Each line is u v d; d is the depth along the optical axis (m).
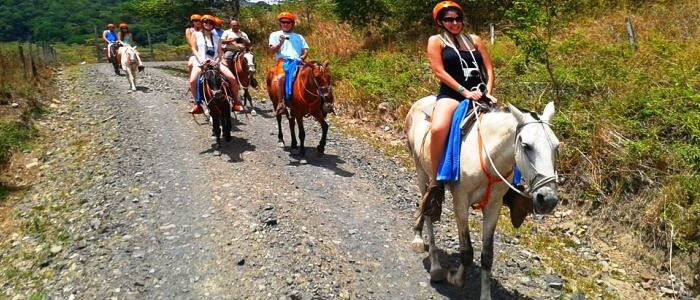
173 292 4.98
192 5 21.69
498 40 12.50
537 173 3.55
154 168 8.22
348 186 7.70
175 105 12.28
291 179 7.81
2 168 8.76
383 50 14.87
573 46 10.10
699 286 5.50
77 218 6.73
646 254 6.01
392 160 9.08
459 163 4.26
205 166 8.29
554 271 5.61
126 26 17.06
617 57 9.40
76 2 81.44
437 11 4.52
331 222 6.39
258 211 6.46
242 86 11.75
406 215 6.79
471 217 6.80
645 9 11.69
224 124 9.52
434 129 4.37
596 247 6.32
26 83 13.33
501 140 3.95
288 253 5.48
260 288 4.94
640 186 6.59
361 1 16.75
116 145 9.40
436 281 5.14
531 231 6.64
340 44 17.33
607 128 7.30
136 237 6.03
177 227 6.23
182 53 33.59
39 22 71.62
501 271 5.45
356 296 4.89
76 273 5.41
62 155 9.32
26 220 7.01
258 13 23.25
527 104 8.66
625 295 5.42
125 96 13.16
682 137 6.98
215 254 5.57
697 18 10.55
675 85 7.71
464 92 4.35
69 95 13.86
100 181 7.83
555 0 10.58
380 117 11.06
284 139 10.04
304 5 22.84
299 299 4.76
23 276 5.60
